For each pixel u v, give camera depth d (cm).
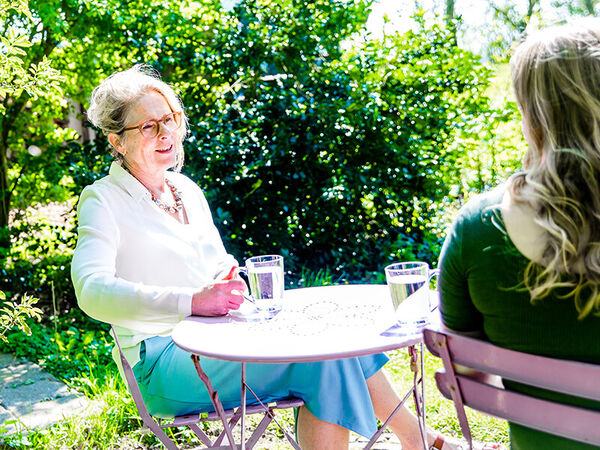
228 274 241
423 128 657
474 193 673
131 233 252
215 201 598
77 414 361
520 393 145
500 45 998
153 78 273
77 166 611
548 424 142
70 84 688
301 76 638
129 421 350
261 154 603
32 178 696
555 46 140
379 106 639
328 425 221
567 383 135
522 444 151
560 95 137
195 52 638
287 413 354
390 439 327
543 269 136
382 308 221
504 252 141
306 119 612
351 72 654
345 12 653
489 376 166
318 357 174
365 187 620
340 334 192
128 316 222
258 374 224
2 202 689
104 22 636
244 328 206
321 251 640
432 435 244
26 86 326
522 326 141
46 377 432
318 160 626
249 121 615
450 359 156
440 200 657
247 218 605
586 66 137
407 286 192
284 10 650
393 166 636
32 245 661
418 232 657
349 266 635
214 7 670
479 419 329
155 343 244
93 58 670
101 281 226
